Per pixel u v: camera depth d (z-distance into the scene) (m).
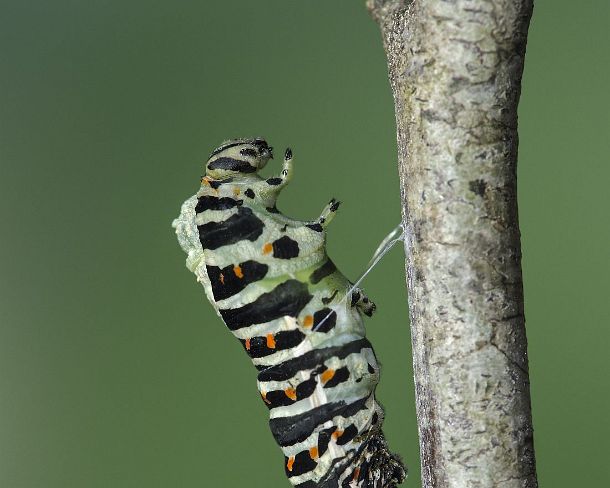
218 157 0.20
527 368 0.18
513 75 0.18
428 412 0.18
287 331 0.20
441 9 0.18
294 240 0.20
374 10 0.18
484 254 0.18
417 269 0.18
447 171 0.18
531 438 0.18
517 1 0.18
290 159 0.20
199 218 0.20
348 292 0.20
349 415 0.20
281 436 0.20
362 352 0.20
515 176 0.18
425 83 0.18
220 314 0.20
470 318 0.18
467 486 0.18
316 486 0.20
